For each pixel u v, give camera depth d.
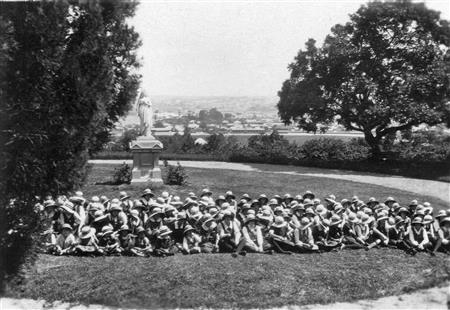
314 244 12.88
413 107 29.91
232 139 45.09
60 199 13.55
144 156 23.17
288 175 29.61
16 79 10.48
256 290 10.20
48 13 10.64
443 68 30.09
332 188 24.59
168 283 10.45
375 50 31.56
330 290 10.39
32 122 10.68
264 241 13.36
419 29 30.88
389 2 30.05
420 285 10.73
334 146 36.66
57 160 11.25
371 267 11.66
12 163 10.59
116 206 13.27
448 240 13.02
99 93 11.40
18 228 11.65
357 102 32.31
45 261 11.84
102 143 22.25
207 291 10.13
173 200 15.49
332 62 32.25
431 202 21.16
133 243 12.50
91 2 11.43
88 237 12.54
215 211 13.98
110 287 10.28
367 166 33.09
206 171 31.17
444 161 31.38
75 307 9.65
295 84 34.84
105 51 11.73
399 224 13.87
